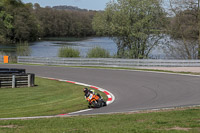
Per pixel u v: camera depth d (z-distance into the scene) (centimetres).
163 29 5247
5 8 13825
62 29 19462
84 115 1411
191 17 5172
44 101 2014
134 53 5441
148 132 914
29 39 15062
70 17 19612
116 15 5219
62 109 1714
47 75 3594
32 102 1969
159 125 1041
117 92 2397
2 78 2638
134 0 5175
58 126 1101
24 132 982
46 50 9638
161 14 5247
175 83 2717
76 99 2088
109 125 1087
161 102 1847
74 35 19925
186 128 982
